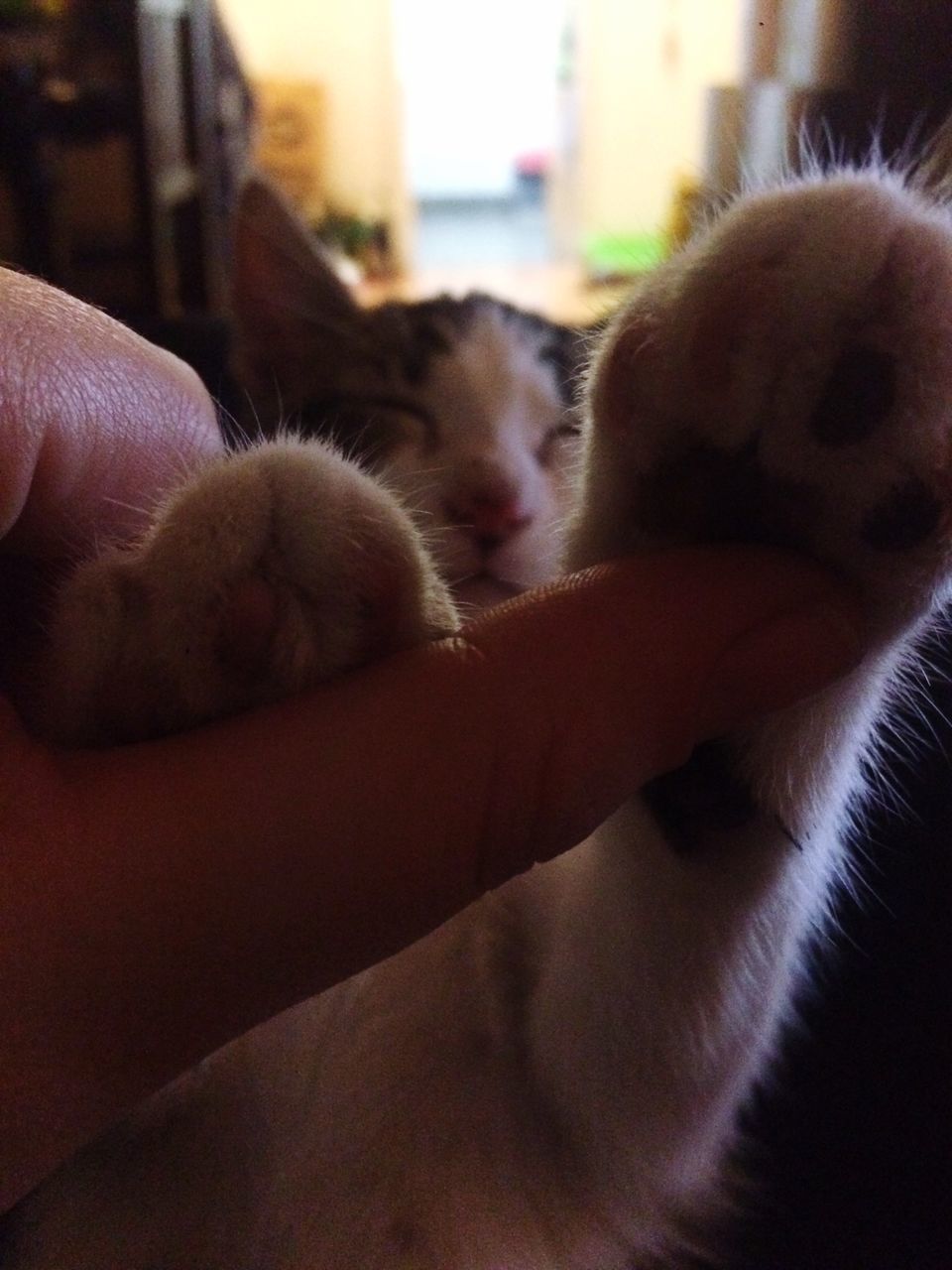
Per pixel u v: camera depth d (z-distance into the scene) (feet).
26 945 0.22
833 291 0.22
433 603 0.26
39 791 0.23
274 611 0.23
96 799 0.23
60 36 1.18
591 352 0.31
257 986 0.24
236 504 0.23
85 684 0.24
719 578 0.24
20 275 0.33
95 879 0.22
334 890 0.23
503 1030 0.39
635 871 0.33
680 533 0.25
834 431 0.22
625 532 0.26
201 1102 0.37
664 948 0.33
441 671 0.24
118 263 1.26
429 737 0.24
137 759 0.23
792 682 0.24
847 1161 0.45
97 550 0.28
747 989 0.34
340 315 0.69
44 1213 0.36
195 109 1.44
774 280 0.22
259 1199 0.37
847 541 0.24
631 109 2.23
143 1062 0.24
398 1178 0.37
